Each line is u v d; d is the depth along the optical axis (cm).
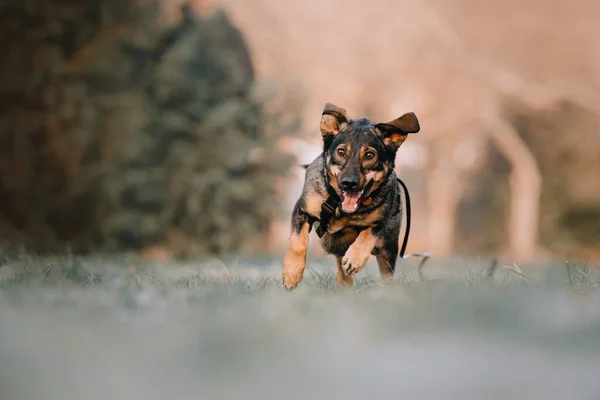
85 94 1733
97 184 1705
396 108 2489
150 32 1833
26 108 1748
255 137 1875
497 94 2616
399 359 293
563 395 240
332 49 2375
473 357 298
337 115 606
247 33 2234
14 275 645
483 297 444
